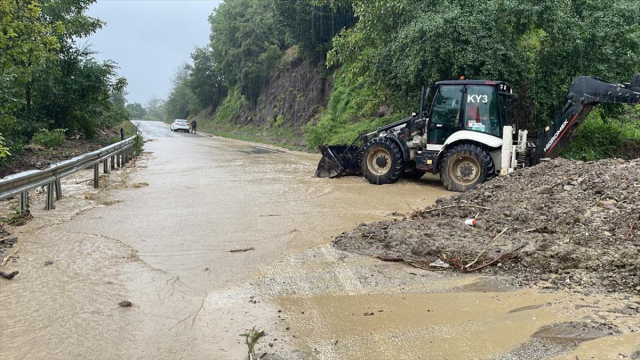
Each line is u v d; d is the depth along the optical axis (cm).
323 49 3275
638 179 645
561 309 406
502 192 766
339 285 474
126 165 1597
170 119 8638
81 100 2223
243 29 4353
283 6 3238
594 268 479
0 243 600
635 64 1271
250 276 501
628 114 1573
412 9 1382
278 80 4053
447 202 778
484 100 1055
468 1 1289
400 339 363
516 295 442
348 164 1254
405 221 674
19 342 356
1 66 1122
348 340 362
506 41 1264
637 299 421
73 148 1978
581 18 1337
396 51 1400
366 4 1528
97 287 466
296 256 564
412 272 507
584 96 1020
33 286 466
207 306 426
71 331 375
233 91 5481
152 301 436
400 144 1126
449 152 1049
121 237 646
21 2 1073
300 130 3175
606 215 569
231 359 337
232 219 754
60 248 590
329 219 752
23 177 700
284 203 888
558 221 585
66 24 2031
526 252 517
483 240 565
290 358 336
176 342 361
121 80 2327
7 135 1308
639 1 1318
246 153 2169
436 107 1101
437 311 412
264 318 402
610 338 353
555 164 823
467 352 341
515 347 346
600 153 1341
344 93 2703
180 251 585
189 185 1114
